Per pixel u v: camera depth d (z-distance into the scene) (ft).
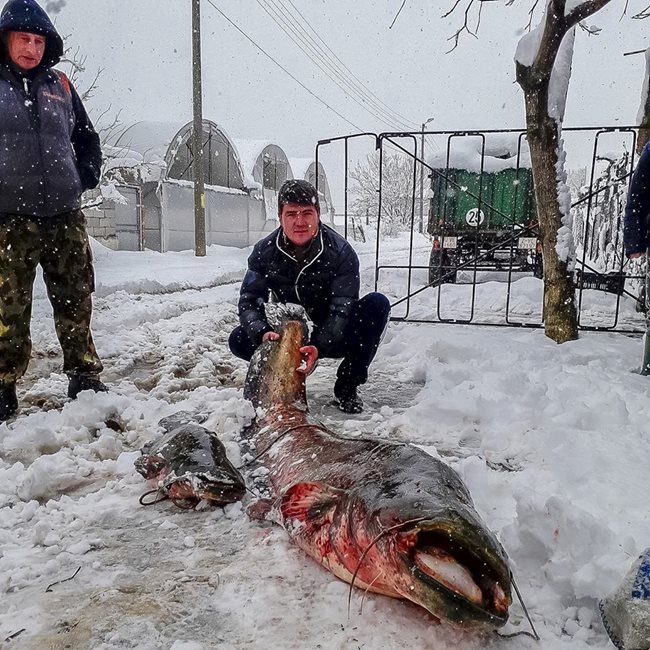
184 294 38.17
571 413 13.04
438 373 16.85
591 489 9.71
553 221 21.30
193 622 6.89
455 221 47.57
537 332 23.08
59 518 9.28
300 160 130.93
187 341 23.13
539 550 7.97
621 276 24.71
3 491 10.18
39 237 14.29
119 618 6.93
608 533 7.80
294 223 14.15
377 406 15.46
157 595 7.38
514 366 17.34
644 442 11.76
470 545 5.79
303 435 10.37
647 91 26.94
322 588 7.44
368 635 6.59
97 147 16.21
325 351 14.97
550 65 20.20
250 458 10.88
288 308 12.88
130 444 12.51
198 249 70.08
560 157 21.18
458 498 6.53
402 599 7.07
